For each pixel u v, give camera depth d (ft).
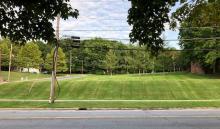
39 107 102.42
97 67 424.46
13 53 359.66
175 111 88.38
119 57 391.86
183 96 141.69
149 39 30.50
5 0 28.50
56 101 118.83
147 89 156.76
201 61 249.55
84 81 181.57
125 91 152.15
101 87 160.86
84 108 99.96
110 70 396.57
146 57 376.27
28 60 368.48
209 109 96.12
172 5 29.66
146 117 70.54
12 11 29.43
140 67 383.45
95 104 107.76
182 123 59.98
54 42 31.09
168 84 170.09
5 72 339.16
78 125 57.52
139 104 107.65
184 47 245.65
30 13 29.45
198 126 55.83
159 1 28.63
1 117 71.72
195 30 221.05
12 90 157.79
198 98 136.87
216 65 262.06
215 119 66.39
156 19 29.73
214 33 216.13
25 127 55.26
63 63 364.99
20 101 118.32
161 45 30.81
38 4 28.73
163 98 136.98
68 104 107.34
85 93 147.43
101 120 65.26
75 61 428.97
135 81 180.75
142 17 29.68
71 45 151.74
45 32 30.30
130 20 30.07
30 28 30.07
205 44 219.00
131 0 29.04
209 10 35.83
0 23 29.58
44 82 180.65
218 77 234.17
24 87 164.76
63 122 62.03
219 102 112.88
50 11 29.37
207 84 170.60
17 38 30.17
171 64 374.63
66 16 30.12
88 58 426.51
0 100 124.36
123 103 110.93
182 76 250.16
